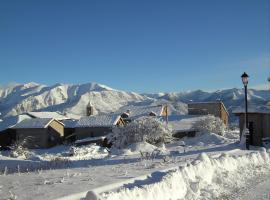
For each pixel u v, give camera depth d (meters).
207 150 32.31
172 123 70.88
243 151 28.00
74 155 43.03
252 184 15.52
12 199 10.26
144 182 12.42
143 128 48.59
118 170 16.50
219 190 13.75
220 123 62.16
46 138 74.19
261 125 39.38
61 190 11.44
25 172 18.84
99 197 8.98
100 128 74.25
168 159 21.00
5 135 75.25
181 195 12.16
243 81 32.22
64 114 107.19
